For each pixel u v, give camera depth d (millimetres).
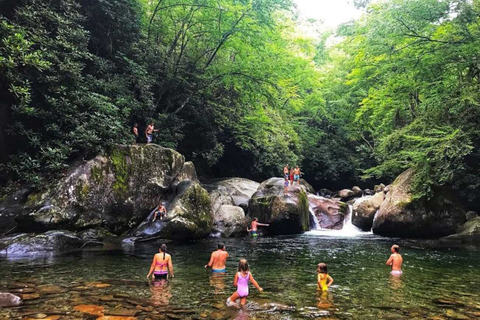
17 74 11289
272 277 7914
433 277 8070
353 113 31156
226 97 23578
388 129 21250
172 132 19906
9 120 12523
